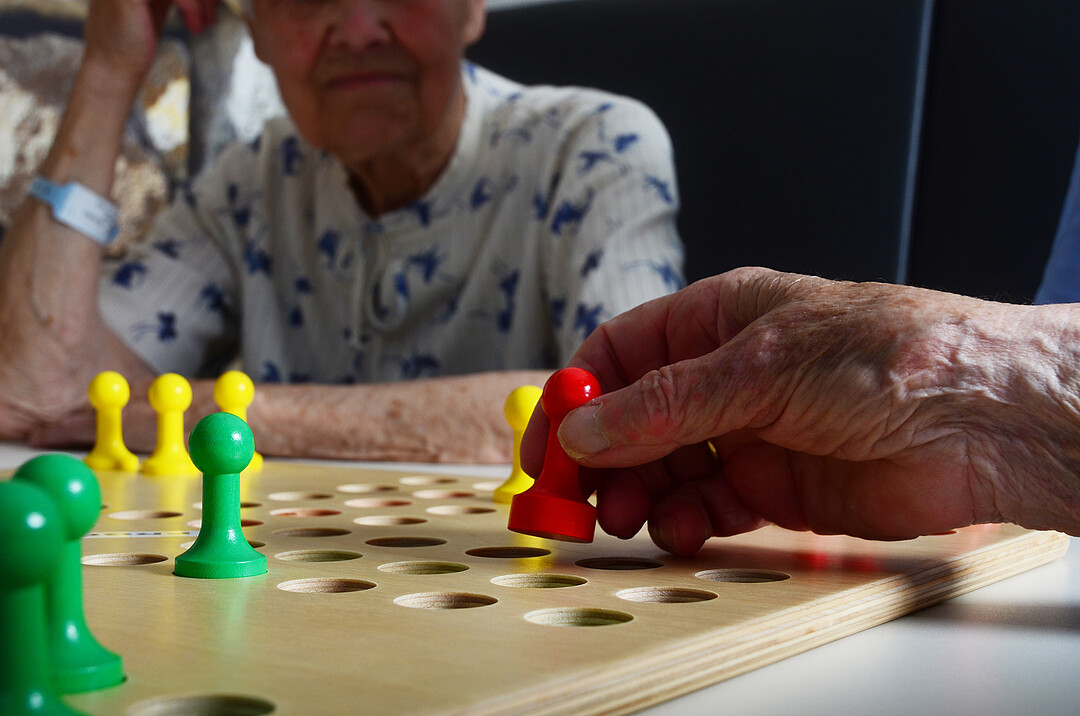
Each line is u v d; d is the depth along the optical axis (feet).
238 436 1.46
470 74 5.23
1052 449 1.34
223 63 7.33
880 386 1.36
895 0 5.20
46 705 0.75
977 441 1.37
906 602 1.37
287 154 5.36
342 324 5.20
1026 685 1.02
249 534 1.86
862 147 5.30
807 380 1.40
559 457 1.70
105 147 4.61
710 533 1.69
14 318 4.32
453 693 0.83
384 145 4.47
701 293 1.85
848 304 1.47
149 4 4.66
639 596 1.34
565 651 0.97
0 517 0.72
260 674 0.89
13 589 0.73
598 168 4.62
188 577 1.40
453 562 1.58
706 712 0.92
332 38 4.26
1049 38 4.83
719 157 5.67
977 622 1.34
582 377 1.68
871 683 1.03
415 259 4.93
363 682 0.87
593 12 6.01
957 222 5.10
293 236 5.28
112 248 7.30
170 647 0.99
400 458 3.48
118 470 2.99
